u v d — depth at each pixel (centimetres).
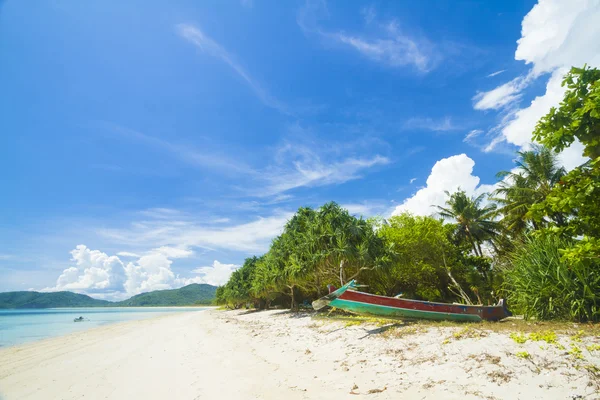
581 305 891
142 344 1591
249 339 1447
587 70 517
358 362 830
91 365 1095
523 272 1079
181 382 767
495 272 2781
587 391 492
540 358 623
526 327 881
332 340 1139
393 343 938
